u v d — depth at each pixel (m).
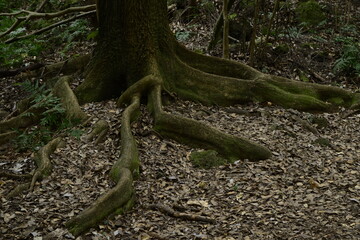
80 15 10.86
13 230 5.31
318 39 12.32
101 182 6.48
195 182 6.77
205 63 9.74
